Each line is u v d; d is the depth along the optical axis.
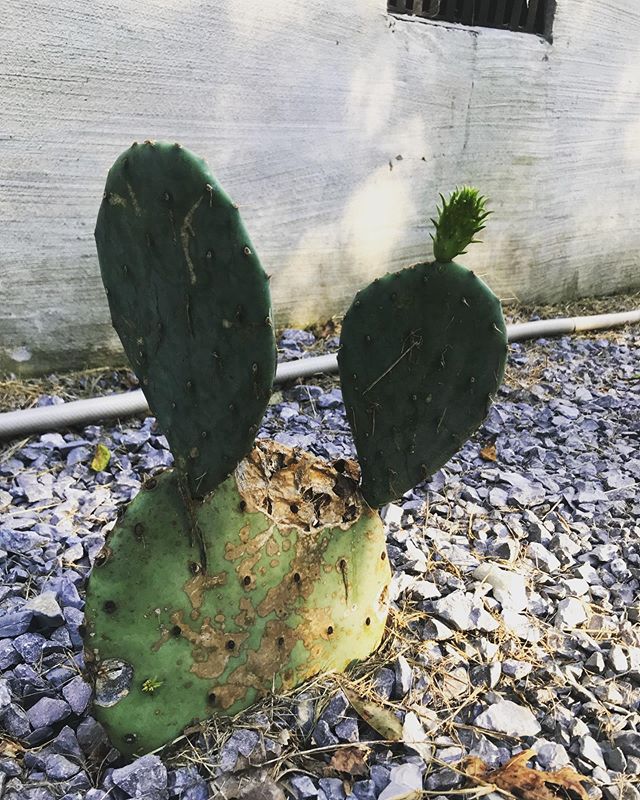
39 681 0.53
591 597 0.69
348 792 0.46
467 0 1.38
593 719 0.54
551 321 1.50
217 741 0.47
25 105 0.91
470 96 1.39
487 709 0.53
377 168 1.30
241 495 0.47
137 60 0.98
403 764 0.48
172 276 0.41
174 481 0.46
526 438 1.01
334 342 1.25
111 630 0.44
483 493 0.85
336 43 1.18
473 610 0.62
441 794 0.46
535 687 0.56
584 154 1.65
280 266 1.23
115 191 0.40
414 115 1.32
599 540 0.78
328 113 1.20
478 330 0.47
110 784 0.45
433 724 0.51
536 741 0.51
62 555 0.69
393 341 0.49
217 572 0.46
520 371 1.28
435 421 0.50
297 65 1.14
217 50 1.05
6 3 0.86
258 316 0.39
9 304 0.97
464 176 1.44
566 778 0.47
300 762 0.47
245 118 1.11
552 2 1.47
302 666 0.51
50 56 0.91
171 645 0.45
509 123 1.47
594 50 1.58
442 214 0.45
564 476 0.92
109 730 0.45
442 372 0.49
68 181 0.97
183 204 0.38
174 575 0.45
